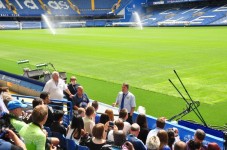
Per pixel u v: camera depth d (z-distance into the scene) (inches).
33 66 1214.3
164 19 4005.9
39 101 341.7
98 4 4456.2
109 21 4362.7
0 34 2847.0
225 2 3828.7
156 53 1504.7
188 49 1633.9
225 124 569.3
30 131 246.7
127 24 4094.5
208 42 1950.1
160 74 1023.6
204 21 3563.0
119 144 272.4
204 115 635.5
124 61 1289.4
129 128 364.5
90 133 358.0
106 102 740.0
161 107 691.4
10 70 1136.8
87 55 1477.6
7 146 179.3
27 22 3833.7
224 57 1332.4
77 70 1125.7
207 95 769.6
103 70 1116.5
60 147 328.8
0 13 3929.6
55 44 1972.2
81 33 2925.7
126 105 517.3
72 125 320.2
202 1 3929.6
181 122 471.2
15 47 1838.1
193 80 926.4
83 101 523.5
